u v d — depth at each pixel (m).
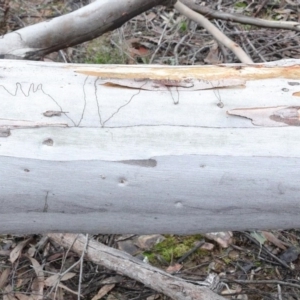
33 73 1.00
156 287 1.22
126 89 0.99
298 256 1.43
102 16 1.44
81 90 0.98
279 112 0.97
